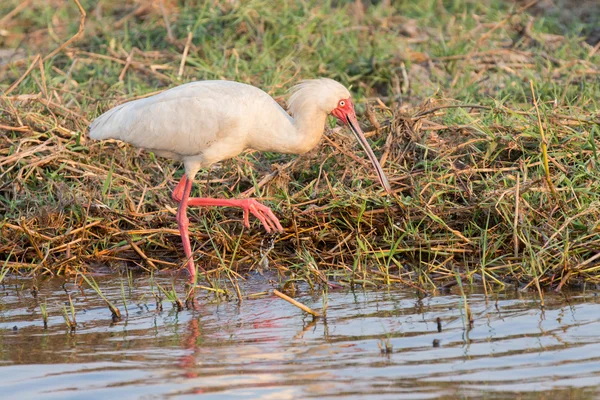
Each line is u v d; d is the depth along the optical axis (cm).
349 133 1409
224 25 1944
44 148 1375
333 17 1978
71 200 1293
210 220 1284
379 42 1923
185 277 1213
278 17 1936
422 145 1302
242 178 1354
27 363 868
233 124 1188
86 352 898
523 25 2044
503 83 1742
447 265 1181
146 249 1296
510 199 1201
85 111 1513
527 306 1005
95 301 1106
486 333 912
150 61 1814
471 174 1271
